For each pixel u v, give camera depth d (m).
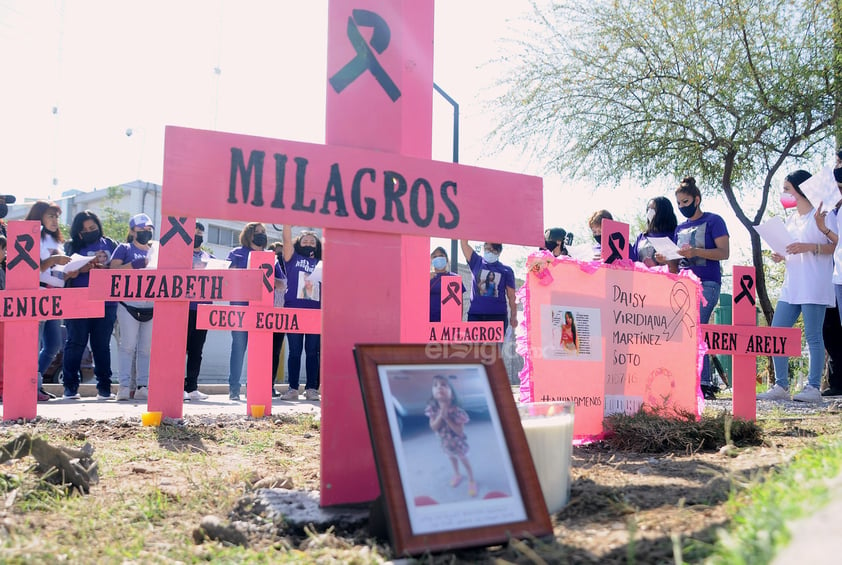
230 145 2.93
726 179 11.53
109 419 6.02
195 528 2.85
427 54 3.70
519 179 3.44
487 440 2.56
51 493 3.27
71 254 8.30
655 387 5.20
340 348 3.03
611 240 5.25
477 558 2.32
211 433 5.42
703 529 2.29
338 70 3.20
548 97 12.42
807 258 7.27
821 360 7.33
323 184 3.05
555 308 4.82
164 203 2.82
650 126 12.12
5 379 5.86
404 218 3.18
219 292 5.85
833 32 10.88
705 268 7.09
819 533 1.67
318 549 2.48
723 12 11.11
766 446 4.34
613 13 11.86
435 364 2.65
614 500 2.89
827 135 11.48
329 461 2.95
